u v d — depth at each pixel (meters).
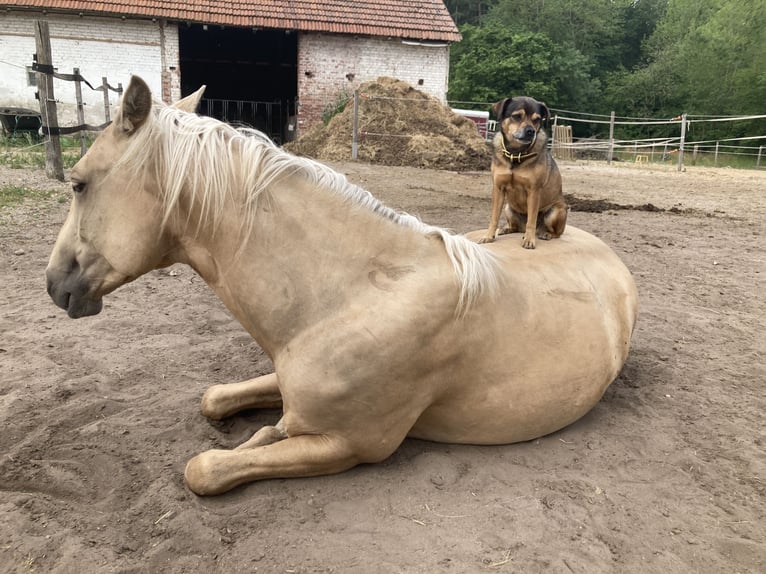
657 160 30.30
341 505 2.40
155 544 2.19
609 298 3.12
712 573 2.15
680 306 5.45
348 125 18.55
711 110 40.34
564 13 55.00
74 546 2.12
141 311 4.84
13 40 19.59
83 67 20.19
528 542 2.23
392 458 2.74
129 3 20.28
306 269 2.39
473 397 2.62
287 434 2.56
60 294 2.47
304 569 2.08
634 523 2.39
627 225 9.38
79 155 13.84
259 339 2.54
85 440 2.87
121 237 2.36
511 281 2.73
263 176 2.40
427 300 2.38
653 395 3.59
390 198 10.92
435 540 2.22
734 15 42.44
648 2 60.94
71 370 3.69
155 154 2.33
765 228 9.51
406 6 23.53
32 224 7.41
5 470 2.60
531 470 2.70
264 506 2.38
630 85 45.28
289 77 29.55
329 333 2.34
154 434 2.93
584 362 2.81
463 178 14.90
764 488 2.67
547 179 3.56
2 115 17.31
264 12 21.59
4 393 3.36
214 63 28.77
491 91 42.66
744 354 4.32
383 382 2.35
